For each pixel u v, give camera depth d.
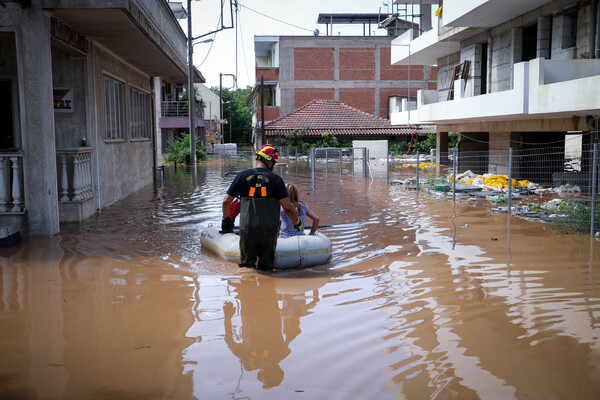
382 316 5.08
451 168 25.97
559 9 16.53
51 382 3.69
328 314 5.16
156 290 6.02
